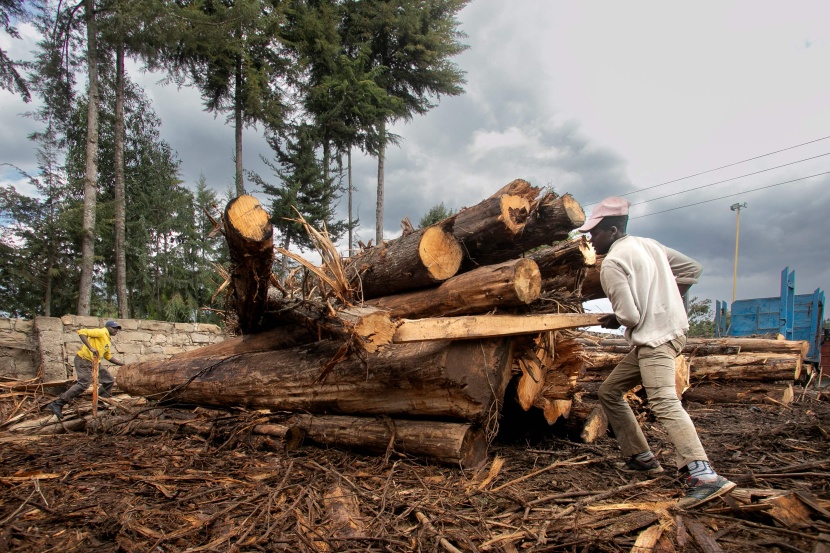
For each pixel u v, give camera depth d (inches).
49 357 343.6
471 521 93.5
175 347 428.8
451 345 125.7
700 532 81.7
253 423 159.2
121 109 701.3
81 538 88.9
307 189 926.4
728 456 143.0
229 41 731.4
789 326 404.2
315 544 85.2
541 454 144.4
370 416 148.9
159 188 983.6
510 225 137.3
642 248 113.8
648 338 106.6
